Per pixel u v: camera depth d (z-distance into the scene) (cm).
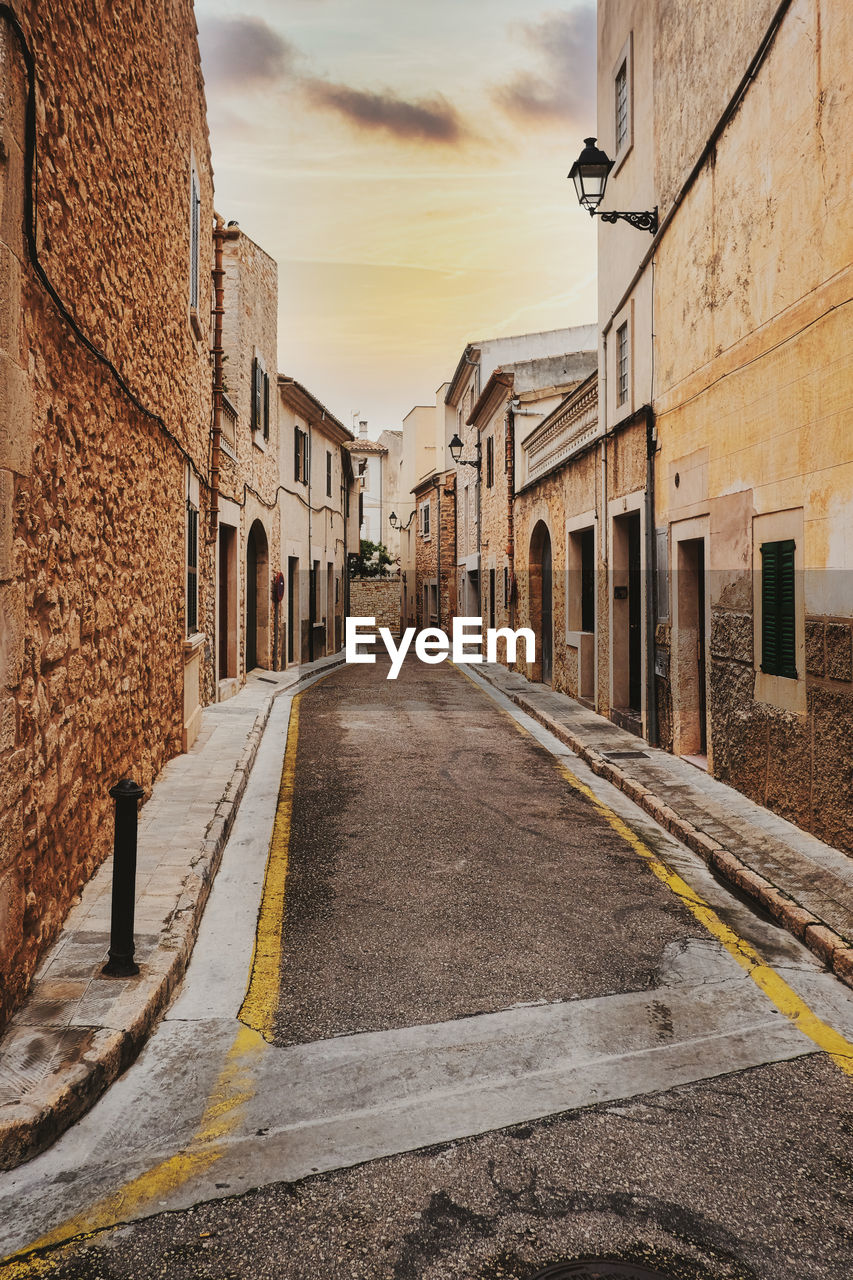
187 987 427
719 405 781
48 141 416
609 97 1207
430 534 3638
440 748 1061
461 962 456
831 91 562
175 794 746
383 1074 350
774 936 494
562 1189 284
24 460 371
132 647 657
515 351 2466
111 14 550
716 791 777
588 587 1466
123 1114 322
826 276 578
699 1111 327
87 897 497
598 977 439
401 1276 249
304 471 2225
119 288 587
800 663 638
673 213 900
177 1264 253
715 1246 261
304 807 775
